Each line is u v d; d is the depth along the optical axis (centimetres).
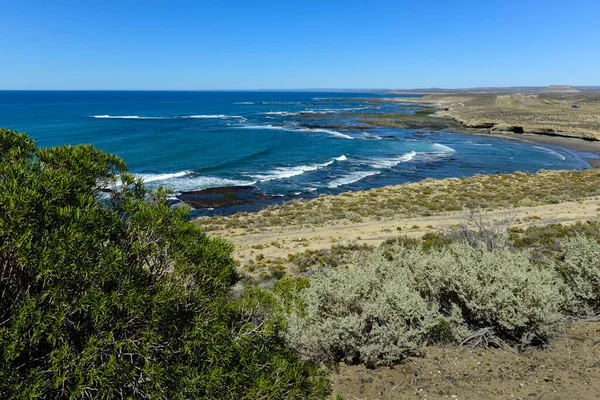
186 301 391
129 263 388
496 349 506
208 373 369
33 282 337
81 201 363
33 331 316
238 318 479
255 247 1941
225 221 2561
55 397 314
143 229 395
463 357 491
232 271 459
